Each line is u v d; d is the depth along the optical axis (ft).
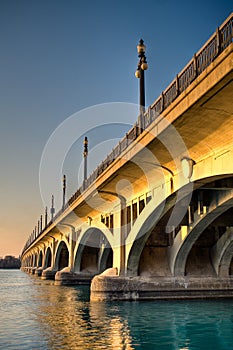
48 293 124.36
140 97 74.90
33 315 74.23
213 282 89.20
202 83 39.04
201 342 50.26
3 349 46.60
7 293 127.95
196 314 69.82
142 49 75.20
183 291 88.22
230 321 63.57
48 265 276.82
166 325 60.70
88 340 51.01
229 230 86.02
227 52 34.32
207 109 42.88
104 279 88.33
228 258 89.71
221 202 68.74
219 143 50.03
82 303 91.25
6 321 67.62
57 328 59.67
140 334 54.54
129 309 75.82
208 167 54.34
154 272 89.61
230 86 37.14
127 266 89.15
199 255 93.20
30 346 48.08
